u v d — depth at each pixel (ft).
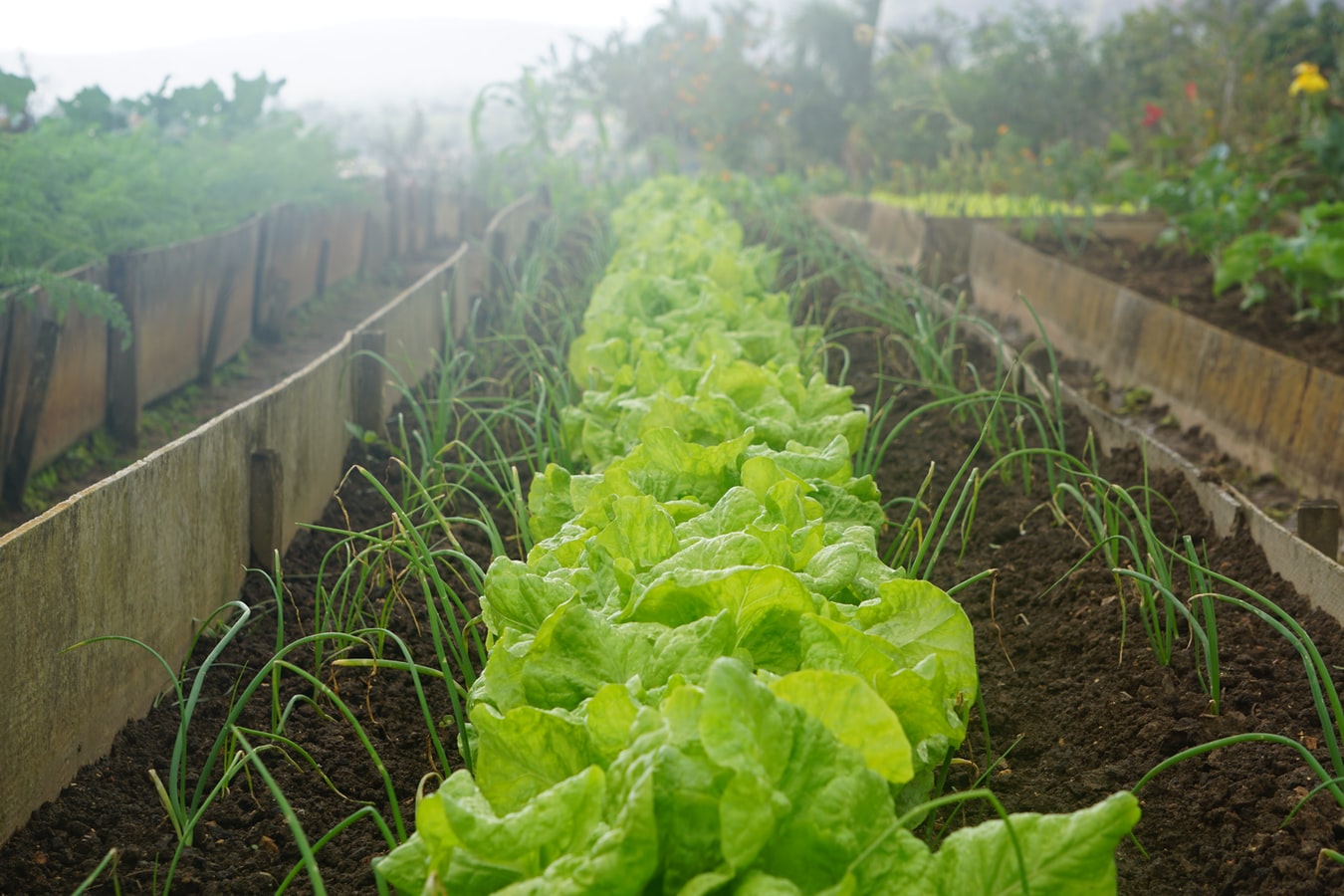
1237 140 40.78
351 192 37.32
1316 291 22.94
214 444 11.96
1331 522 12.92
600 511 9.92
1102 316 23.80
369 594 12.85
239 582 12.76
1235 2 59.93
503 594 8.21
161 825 8.77
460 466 14.02
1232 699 10.16
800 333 19.67
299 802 9.12
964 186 44.06
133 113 35.96
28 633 8.46
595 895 5.18
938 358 18.97
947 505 15.75
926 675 6.83
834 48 84.48
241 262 27.55
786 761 5.58
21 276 16.97
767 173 72.02
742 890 5.21
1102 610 12.16
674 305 19.65
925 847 5.58
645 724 5.94
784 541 8.35
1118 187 38.55
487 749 6.46
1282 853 8.13
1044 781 9.62
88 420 19.35
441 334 24.27
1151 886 8.24
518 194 55.98
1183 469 15.17
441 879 5.77
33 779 8.56
